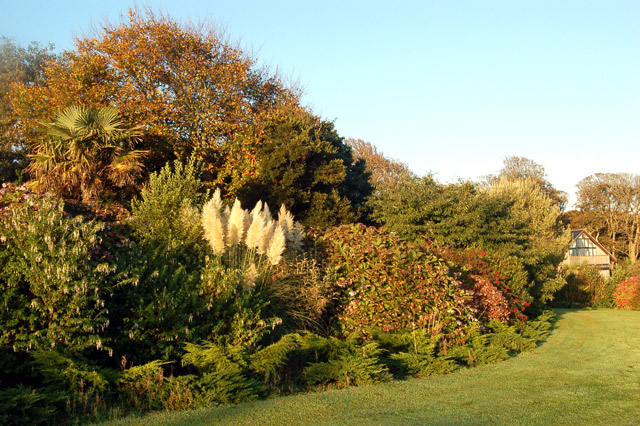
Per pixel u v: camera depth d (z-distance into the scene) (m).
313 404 5.51
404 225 16.77
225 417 4.91
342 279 9.51
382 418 5.05
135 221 7.92
